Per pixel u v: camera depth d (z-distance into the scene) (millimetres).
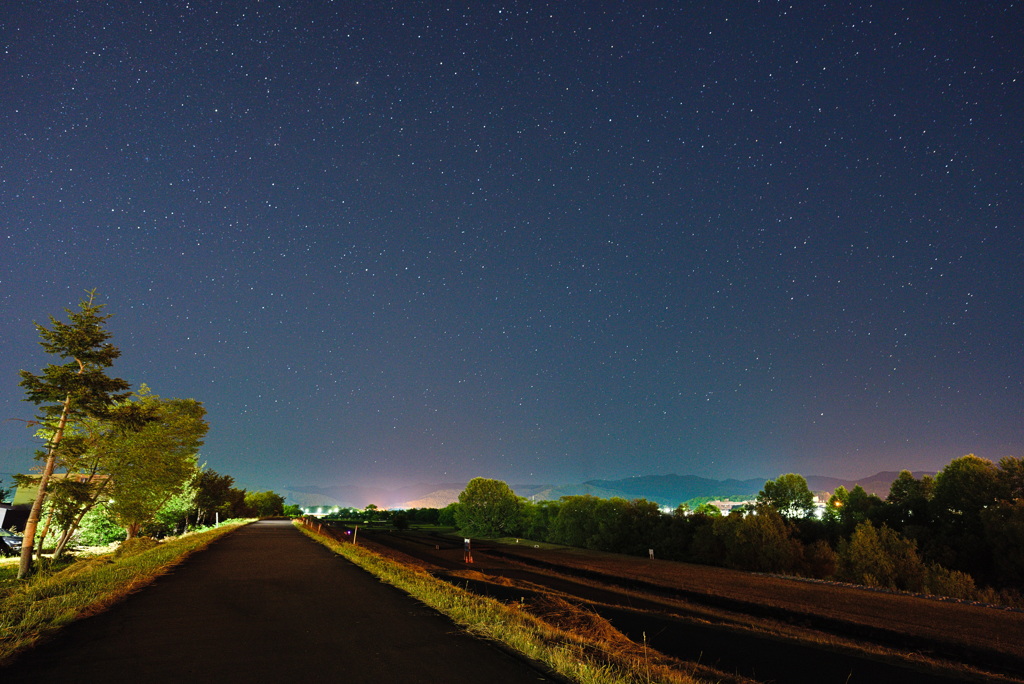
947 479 44562
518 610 11773
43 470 24469
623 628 14516
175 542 32344
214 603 11414
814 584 36844
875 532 41250
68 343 24016
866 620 23625
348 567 19391
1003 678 12156
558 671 6992
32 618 8836
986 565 39312
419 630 9188
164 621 9508
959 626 22609
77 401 24094
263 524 74188
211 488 75312
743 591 33031
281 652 7594
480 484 96438
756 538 48906
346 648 7895
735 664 11031
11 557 31641
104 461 30641
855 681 10242
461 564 42531
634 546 66500
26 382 23688
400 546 62812
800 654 12172
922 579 37500
